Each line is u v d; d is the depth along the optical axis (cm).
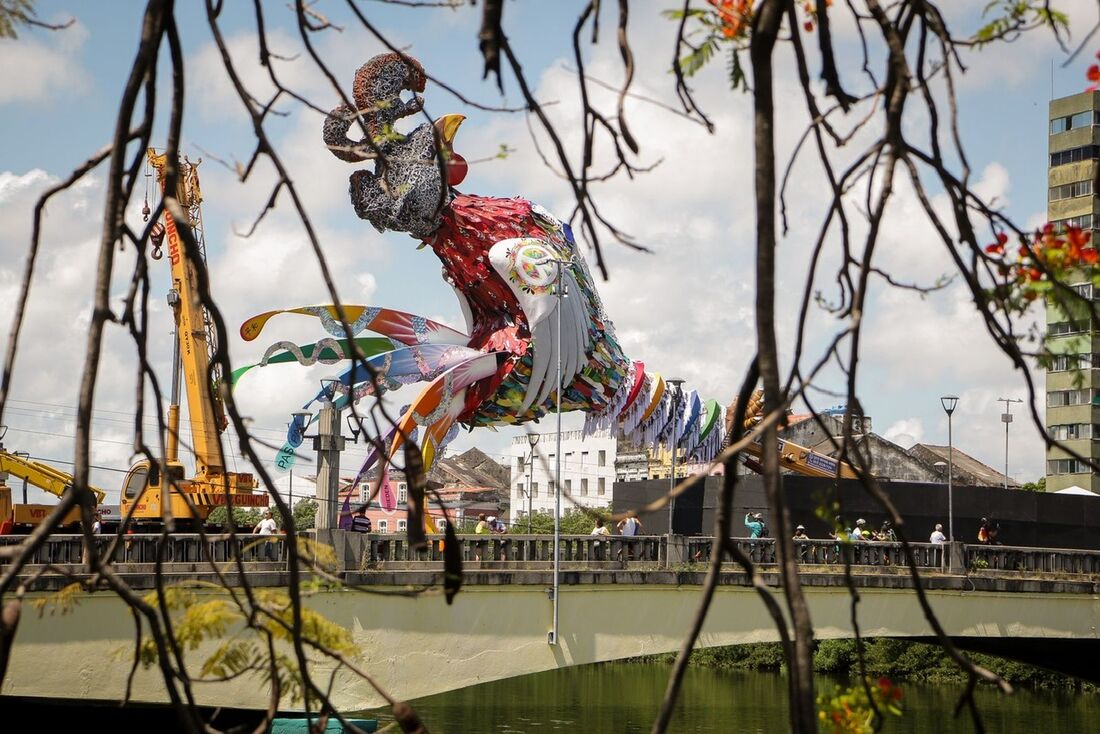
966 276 546
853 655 6150
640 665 7206
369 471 3250
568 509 9150
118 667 2719
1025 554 4038
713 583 493
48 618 2688
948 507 4784
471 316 4228
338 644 698
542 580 3259
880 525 4644
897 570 3756
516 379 4034
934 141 557
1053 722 4731
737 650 6906
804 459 4772
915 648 6025
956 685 5831
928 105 556
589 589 3331
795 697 463
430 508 3959
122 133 468
